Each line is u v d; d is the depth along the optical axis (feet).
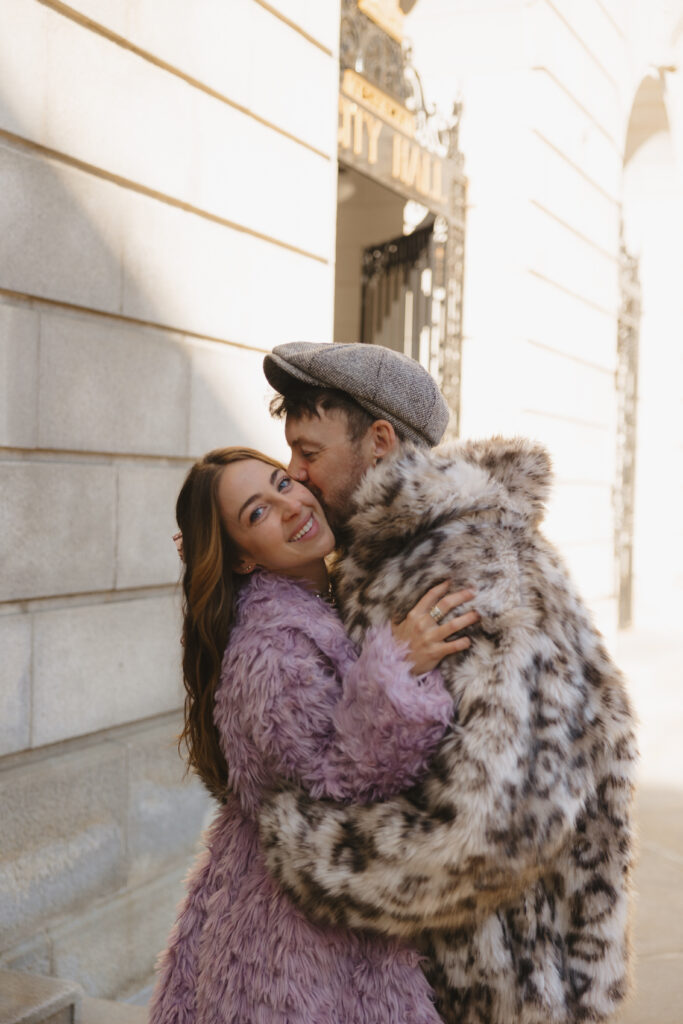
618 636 41.63
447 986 5.27
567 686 4.95
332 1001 5.24
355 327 29.94
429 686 4.83
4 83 10.99
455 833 4.63
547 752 4.80
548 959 5.18
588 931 5.19
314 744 5.09
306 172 16.90
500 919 5.16
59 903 11.70
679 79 37.63
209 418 14.66
